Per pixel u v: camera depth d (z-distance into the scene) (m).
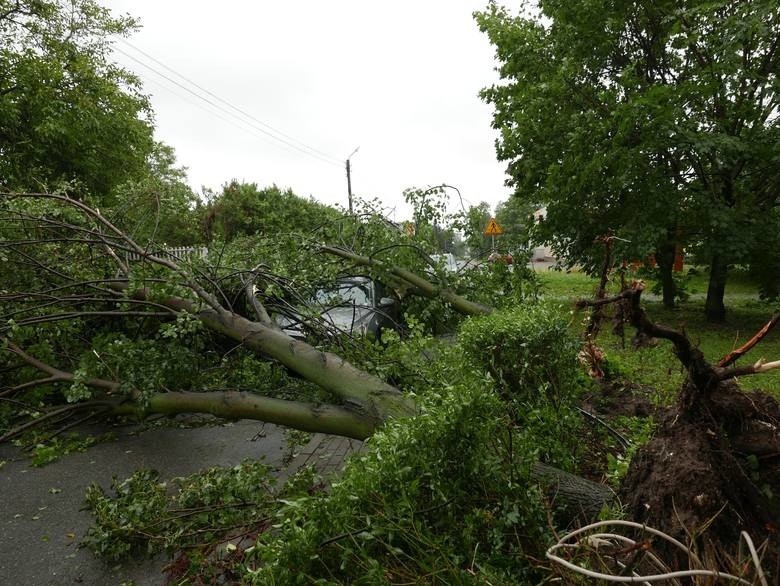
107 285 5.50
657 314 11.33
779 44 8.97
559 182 9.68
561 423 3.13
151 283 4.70
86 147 14.74
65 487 3.93
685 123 8.57
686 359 2.17
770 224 8.78
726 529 1.85
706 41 9.06
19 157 13.32
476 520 2.10
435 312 6.06
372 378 3.65
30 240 5.30
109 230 5.95
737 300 13.66
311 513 1.83
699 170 9.32
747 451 2.05
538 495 2.26
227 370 5.05
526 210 14.08
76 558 3.03
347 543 1.83
